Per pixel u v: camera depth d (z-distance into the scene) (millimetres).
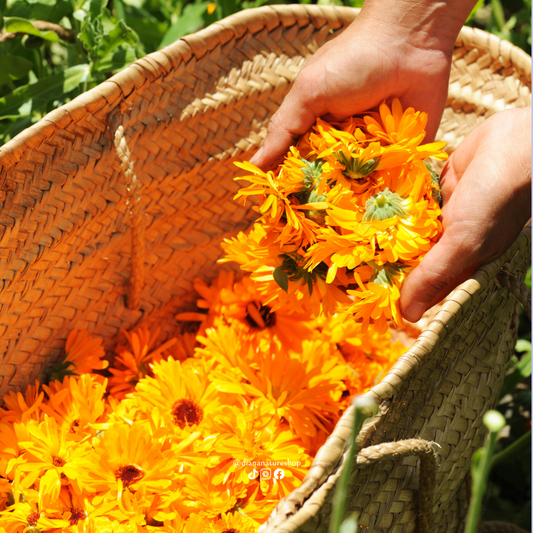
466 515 1547
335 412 1568
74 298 1580
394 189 1481
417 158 1475
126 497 1487
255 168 1472
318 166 1483
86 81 1646
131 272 1595
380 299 1461
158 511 1494
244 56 1602
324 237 1457
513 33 2010
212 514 1498
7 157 1480
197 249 1653
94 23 1633
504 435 1744
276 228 1484
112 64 1638
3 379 1548
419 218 1463
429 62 1544
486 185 1463
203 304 1646
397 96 1556
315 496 1384
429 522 1455
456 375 1482
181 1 1877
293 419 1537
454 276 1468
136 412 1561
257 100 1616
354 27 1549
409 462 1454
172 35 1773
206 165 1607
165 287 1649
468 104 1652
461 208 1465
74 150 1526
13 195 1499
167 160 1585
